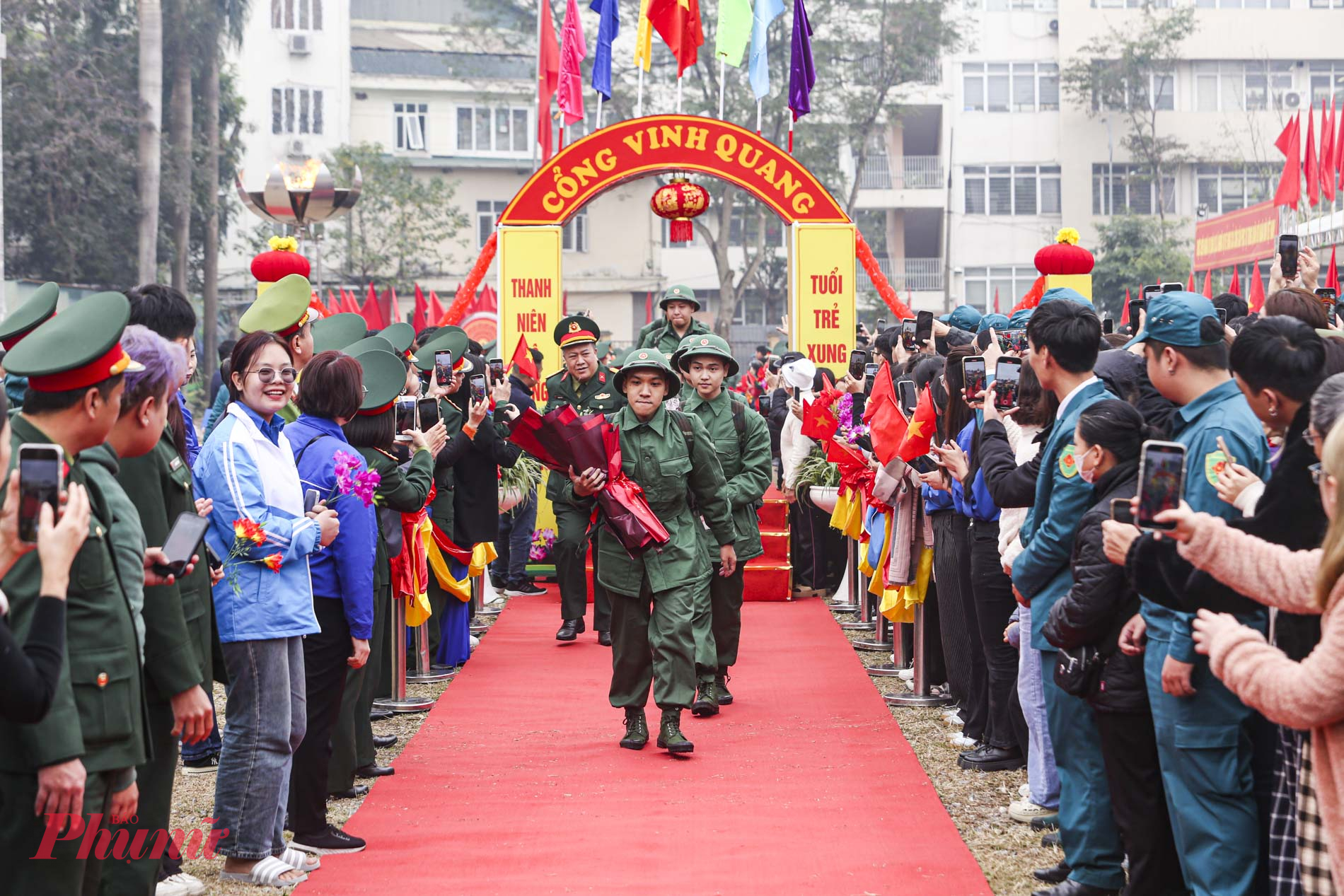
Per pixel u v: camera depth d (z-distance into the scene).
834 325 12.41
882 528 7.96
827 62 34.97
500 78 39.62
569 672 8.23
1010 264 40.34
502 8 36.81
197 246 33.78
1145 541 3.43
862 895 4.41
